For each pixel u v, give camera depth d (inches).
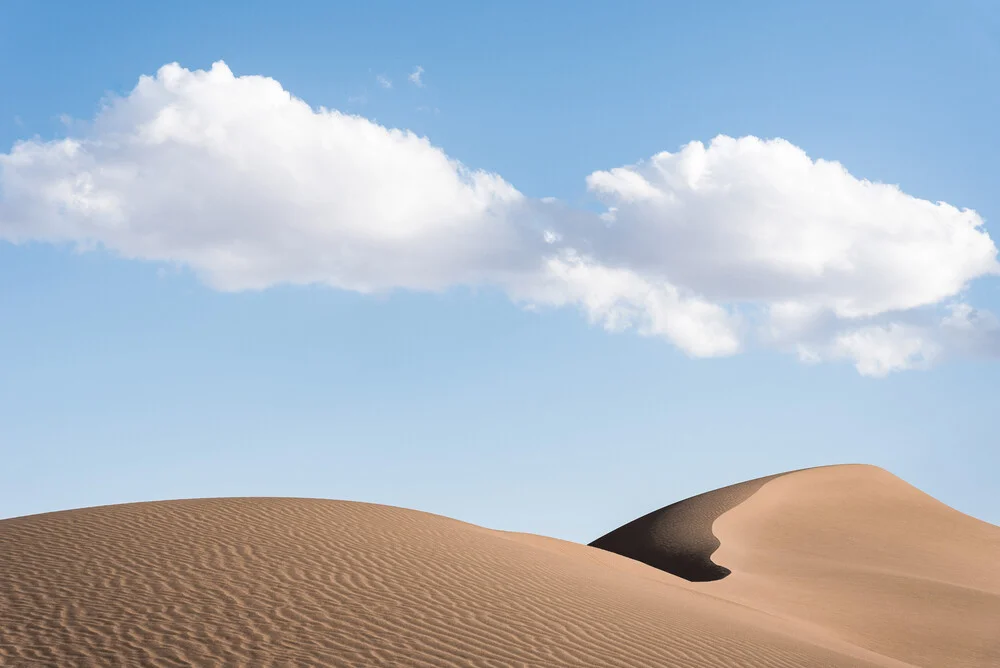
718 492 2576.3
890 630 1144.2
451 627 515.8
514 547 904.9
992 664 986.7
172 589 540.1
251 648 444.5
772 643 666.8
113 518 750.5
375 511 914.1
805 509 2325.3
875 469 2696.9
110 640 446.0
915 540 2128.4
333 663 431.5
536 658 478.0
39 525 720.3
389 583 603.2
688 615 716.7
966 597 1380.4
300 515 817.5
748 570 1708.9
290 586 565.6
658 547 2107.5
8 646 433.4
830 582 1526.8
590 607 637.9
